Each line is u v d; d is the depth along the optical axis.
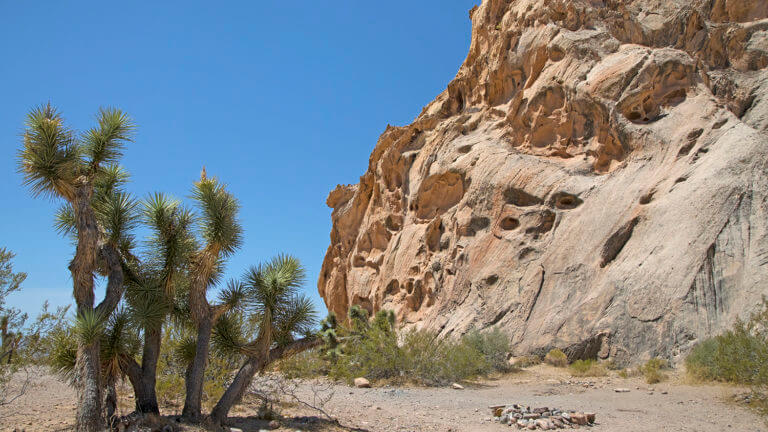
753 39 31.28
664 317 18.81
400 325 30.45
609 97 26.64
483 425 9.62
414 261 32.12
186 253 8.47
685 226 20.69
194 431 7.59
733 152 21.67
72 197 7.49
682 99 26.19
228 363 10.77
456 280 27.56
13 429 7.74
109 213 8.19
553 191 26.00
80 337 7.07
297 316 9.09
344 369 16.22
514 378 17.80
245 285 8.98
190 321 9.15
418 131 39.12
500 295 24.56
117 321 7.68
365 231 39.06
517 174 27.73
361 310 23.64
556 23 32.03
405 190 37.03
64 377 7.82
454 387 15.81
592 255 22.70
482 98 35.53
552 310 22.06
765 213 19.33
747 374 12.07
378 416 10.66
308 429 8.78
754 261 18.36
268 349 8.84
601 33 30.23
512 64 33.47
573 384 16.08
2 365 8.73
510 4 37.94
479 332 22.48
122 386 11.88
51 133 7.39
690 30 31.89
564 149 28.12
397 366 17.41
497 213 27.61
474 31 41.66
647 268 20.55
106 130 7.89
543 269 23.83
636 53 27.58
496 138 31.23
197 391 8.35
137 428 7.09
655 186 23.22
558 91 29.20
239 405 11.14
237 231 8.89
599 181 25.14
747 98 28.69
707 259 19.27
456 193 32.09
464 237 28.84
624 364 18.66
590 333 20.03
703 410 10.76
